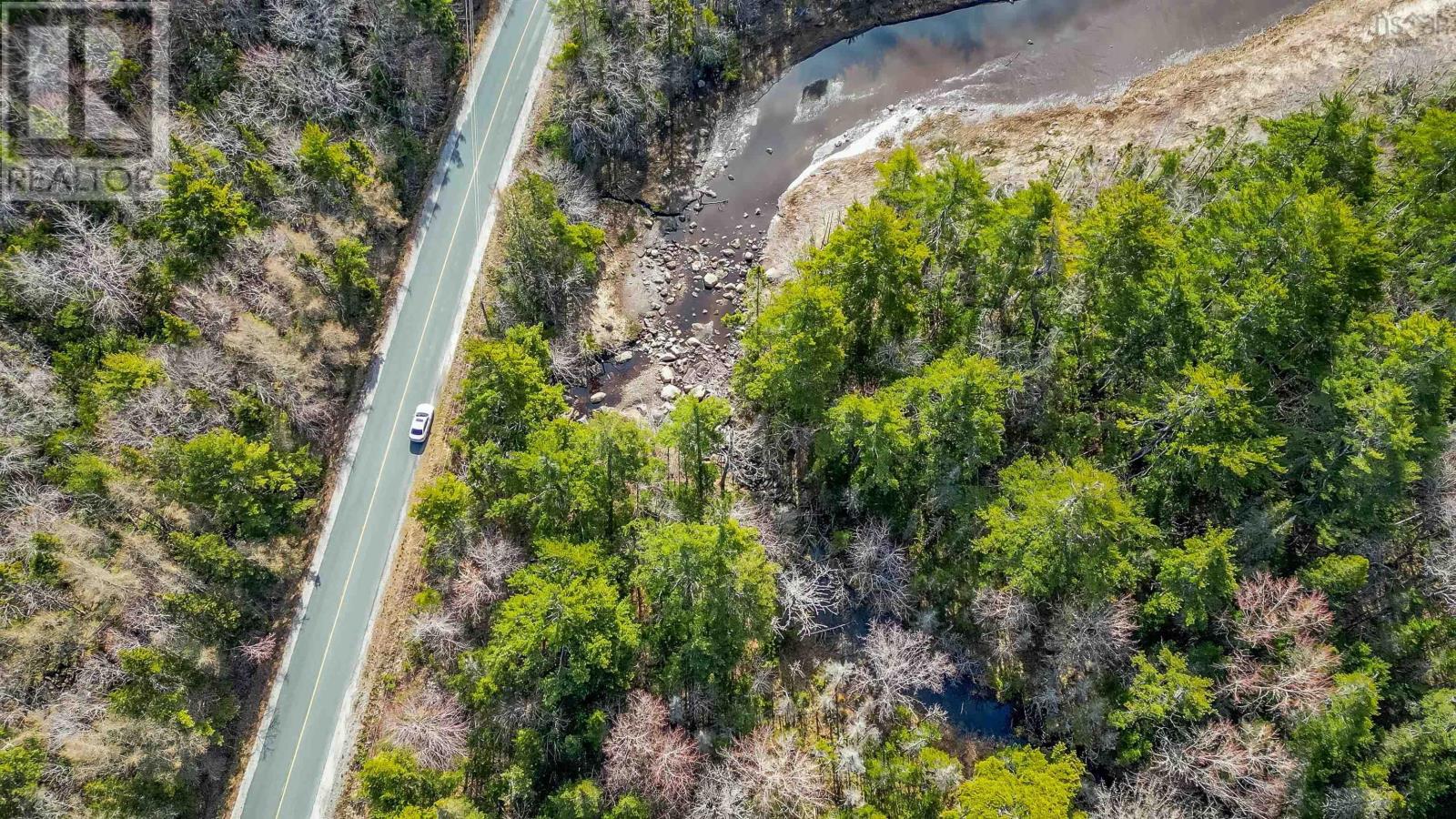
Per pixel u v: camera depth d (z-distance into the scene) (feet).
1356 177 142.31
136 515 145.07
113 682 142.41
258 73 177.99
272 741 153.48
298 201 175.52
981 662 150.20
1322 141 141.69
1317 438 129.49
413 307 184.85
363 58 187.73
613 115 205.26
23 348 153.07
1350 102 182.60
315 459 170.30
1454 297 141.28
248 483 148.36
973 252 148.87
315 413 169.37
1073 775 121.70
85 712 138.51
